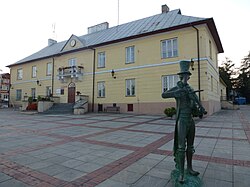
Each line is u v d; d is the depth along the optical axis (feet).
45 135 27.43
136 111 65.16
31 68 103.35
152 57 63.16
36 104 73.97
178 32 58.54
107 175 12.96
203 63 53.93
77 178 12.49
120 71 70.08
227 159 16.28
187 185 10.48
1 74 170.09
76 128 33.81
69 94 84.53
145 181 11.97
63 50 89.25
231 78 193.57
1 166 14.70
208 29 58.49
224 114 59.41
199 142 22.56
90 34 97.19
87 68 79.82
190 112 11.22
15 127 35.27
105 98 73.20
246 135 26.61
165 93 11.46
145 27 70.03
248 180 12.03
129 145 21.38
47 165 14.93
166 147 20.45
